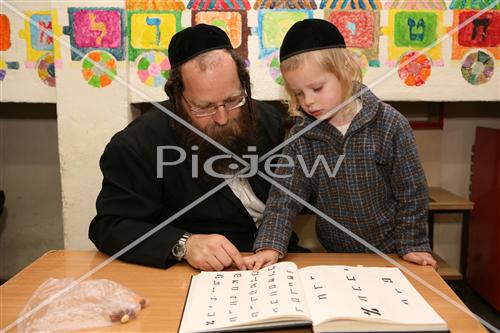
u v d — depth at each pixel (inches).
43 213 86.4
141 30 59.7
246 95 44.7
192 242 38.9
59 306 30.2
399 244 41.7
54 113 82.5
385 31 59.4
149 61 60.5
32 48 63.6
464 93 61.2
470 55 60.2
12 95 65.0
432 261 38.8
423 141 80.7
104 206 44.0
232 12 59.2
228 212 47.3
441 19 59.1
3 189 85.4
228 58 40.7
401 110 80.6
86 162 62.3
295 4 58.9
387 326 26.4
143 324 28.8
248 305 29.0
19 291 33.8
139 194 44.9
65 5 58.7
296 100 42.6
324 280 32.2
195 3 59.0
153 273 37.6
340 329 26.3
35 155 84.3
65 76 60.3
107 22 58.9
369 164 43.1
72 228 64.0
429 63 60.3
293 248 49.3
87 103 60.8
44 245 87.5
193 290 32.9
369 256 41.2
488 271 75.2
